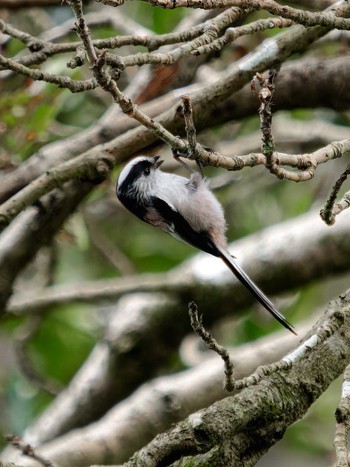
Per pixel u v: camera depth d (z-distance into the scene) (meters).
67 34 11.31
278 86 10.89
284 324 8.72
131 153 9.55
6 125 11.19
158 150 10.66
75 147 10.74
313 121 13.97
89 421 12.93
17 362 13.49
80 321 13.48
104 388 12.98
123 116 10.72
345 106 10.81
